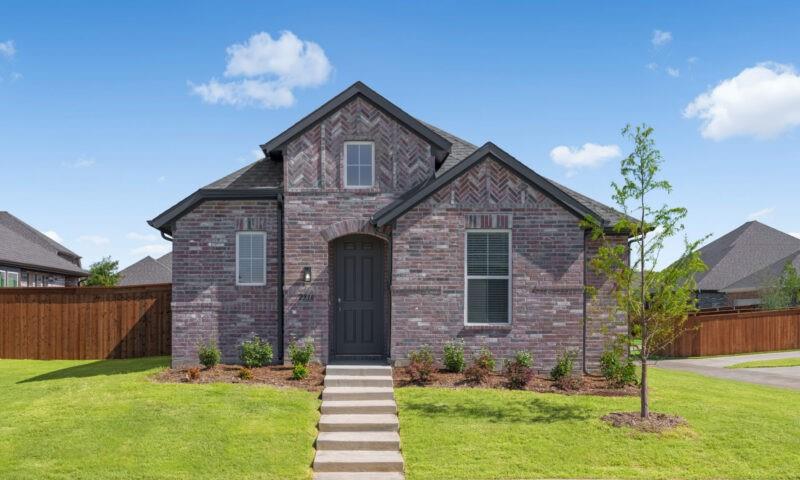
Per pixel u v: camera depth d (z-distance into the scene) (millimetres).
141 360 19250
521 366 14227
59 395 13297
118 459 9664
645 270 11625
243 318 16141
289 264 15789
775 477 9336
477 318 15391
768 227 43656
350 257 16453
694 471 9516
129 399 12414
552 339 15305
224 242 16219
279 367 15344
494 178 15430
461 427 11109
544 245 15406
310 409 12000
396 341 15172
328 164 15984
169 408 11797
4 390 14391
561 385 13758
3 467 9391
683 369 21906
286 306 15703
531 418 11562
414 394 12930
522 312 15305
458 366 14656
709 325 27359
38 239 44906
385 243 16391
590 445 10375
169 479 9070
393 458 10008
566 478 9258
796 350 29172
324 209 15922
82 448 10047
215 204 16281
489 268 15469
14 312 20984
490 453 10070
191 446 10133
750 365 23156
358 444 10492
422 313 15234
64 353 20781
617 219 15906
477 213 15367
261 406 11984
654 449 10227
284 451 10117
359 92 15977
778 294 31469
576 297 15359
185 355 16047
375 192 15953
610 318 13016
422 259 15289
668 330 11805
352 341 16328
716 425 11398
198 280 16156
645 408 11617
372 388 13000
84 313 20812
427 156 16109
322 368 15109
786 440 10695
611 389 13906
